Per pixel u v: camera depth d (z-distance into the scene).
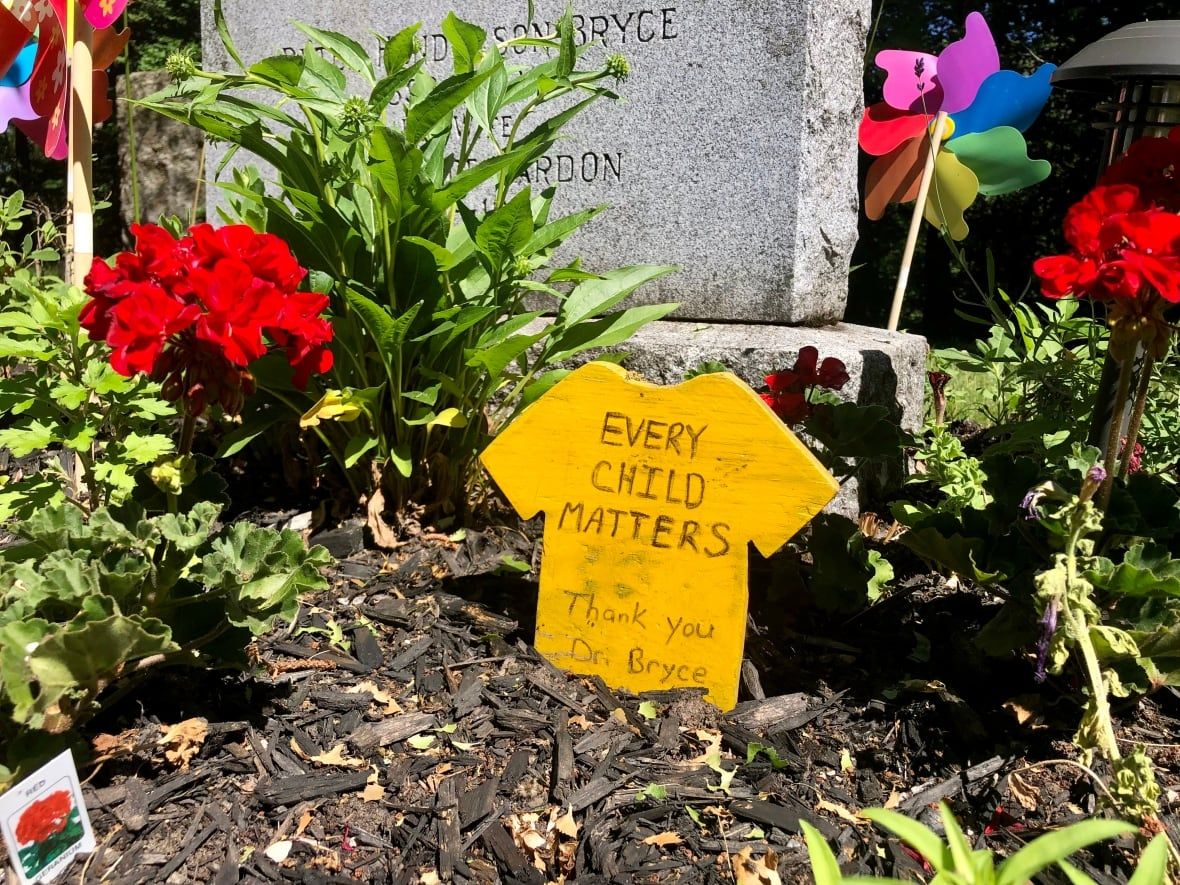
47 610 0.49
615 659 0.60
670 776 0.52
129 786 0.49
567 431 0.59
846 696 0.60
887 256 3.28
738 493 0.56
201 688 0.57
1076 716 0.57
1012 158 1.18
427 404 0.78
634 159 1.08
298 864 0.46
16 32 0.79
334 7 1.25
